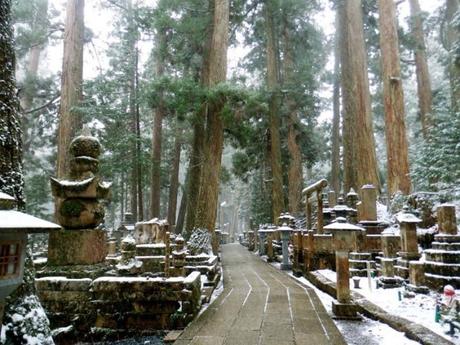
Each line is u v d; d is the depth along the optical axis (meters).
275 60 21.94
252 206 29.95
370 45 23.48
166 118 25.47
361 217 12.51
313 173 38.22
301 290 8.36
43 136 25.53
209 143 15.65
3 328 3.60
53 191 6.46
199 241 14.09
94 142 7.03
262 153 24.45
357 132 17.28
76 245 6.24
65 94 15.99
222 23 16.19
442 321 4.79
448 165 13.80
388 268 8.01
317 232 11.90
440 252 7.37
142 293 5.53
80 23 16.86
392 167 15.43
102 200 6.88
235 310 6.22
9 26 4.25
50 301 5.63
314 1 22.92
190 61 21.00
